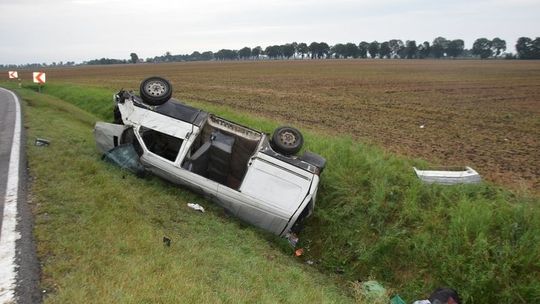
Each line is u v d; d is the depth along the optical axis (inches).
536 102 1078.4
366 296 243.1
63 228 191.6
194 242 219.3
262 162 297.7
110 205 229.5
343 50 7805.1
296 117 727.7
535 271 236.5
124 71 3528.5
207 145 312.0
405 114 815.1
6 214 199.9
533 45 6259.8
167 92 340.2
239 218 294.7
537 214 265.9
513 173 398.3
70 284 147.6
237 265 207.8
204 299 155.1
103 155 328.8
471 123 717.3
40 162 291.6
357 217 309.0
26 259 161.5
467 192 314.0
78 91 960.9
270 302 171.0
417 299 250.1
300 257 298.5
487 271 239.3
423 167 386.3
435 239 269.4
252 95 1154.0
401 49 7741.1
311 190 287.9
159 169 305.1
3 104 656.4
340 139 478.6
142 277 160.4
